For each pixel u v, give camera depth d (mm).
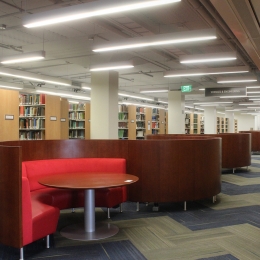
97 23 5805
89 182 3246
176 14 5684
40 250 2975
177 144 4305
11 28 6230
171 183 4277
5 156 2754
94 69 7820
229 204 4781
